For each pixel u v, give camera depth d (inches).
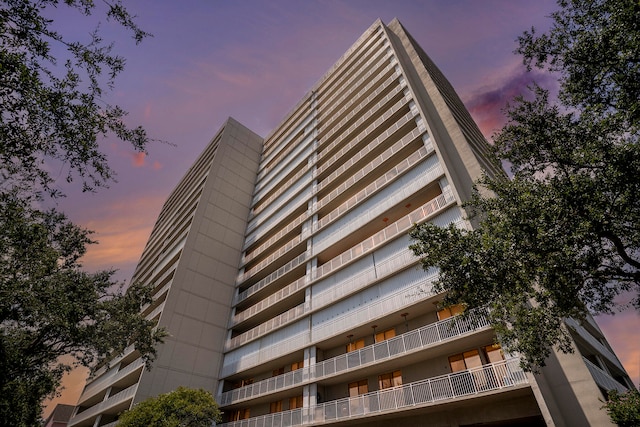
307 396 755.4
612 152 312.2
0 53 231.0
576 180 324.8
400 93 1107.3
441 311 668.1
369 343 763.4
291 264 1076.5
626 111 315.3
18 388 516.4
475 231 405.1
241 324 1148.5
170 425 634.8
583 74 358.9
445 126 911.0
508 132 408.5
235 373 1018.7
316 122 1546.5
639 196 302.2
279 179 1509.6
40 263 462.6
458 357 605.3
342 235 954.1
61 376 593.3
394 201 857.5
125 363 1306.6
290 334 921.5
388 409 588.4
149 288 717.9
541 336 371.2
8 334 500.4
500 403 515.8
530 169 393.4
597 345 770.2
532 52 402.9
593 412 434.3
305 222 1149.1
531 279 352.5
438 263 409.1
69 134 275.6
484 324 535.2
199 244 1288.1
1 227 381.4
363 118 1196.5
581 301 392.8
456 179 766.5
